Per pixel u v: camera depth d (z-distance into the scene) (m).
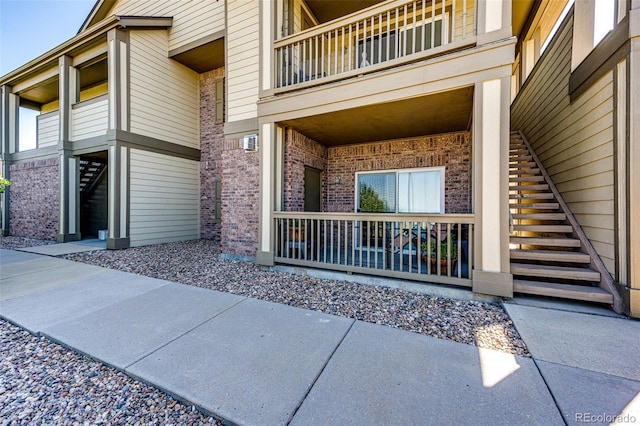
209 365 2.23
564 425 1.62
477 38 3.55
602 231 3.42
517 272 3.65
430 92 3.83
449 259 3.81
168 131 8.39
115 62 7.12
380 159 6.55
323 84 4.80
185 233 8.88
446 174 5.93
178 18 8.20
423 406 1.78
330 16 7.07
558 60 4.68
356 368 2.19
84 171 9.88
